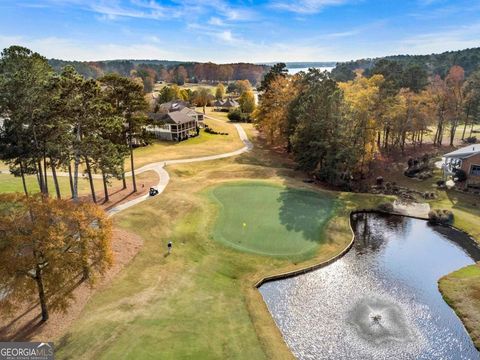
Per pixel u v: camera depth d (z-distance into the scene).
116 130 42.91
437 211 43.50
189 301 26.33
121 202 44.91
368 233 40.12
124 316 23.91
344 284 29.88
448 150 73.94
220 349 21.61
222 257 33.34
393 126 69.12
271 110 76.75
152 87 196.00
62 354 20.31
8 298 21.19
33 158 35.62
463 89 81.25
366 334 23.69
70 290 25.33
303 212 43.53
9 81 30.44
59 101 33.31
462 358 21.69
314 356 21.88
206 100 155.00
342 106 54.59
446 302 27.33
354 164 55.19
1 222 19.95
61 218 21.61
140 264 31.03
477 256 35.00
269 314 25.83
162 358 20.31
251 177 57.34
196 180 55.28
